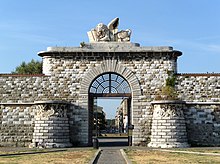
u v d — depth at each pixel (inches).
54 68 1684.3
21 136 1636.3
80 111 1651.1
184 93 1660.9
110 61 1686.8
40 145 1545.3
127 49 1683.1
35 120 1599.4
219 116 1647.4
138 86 1667.1
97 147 1472.7
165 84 1665.8
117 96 1690.5
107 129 5152.6
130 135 1683.1
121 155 1180.5
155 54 1686.8
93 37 1739.7
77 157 1079.6
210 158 1055.6
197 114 1648.6
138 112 1649.9
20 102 1657.2
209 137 1633.9
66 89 1668.3
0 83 1674.5
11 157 1091.3
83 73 1680.6
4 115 1653.5
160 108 1584.6
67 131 1596.9
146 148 1493.6
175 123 1561.3
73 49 1683.1
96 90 1694.1
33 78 1678.2
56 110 1579.7
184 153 1237.7
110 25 1738.4
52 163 918.4
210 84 1664.6
